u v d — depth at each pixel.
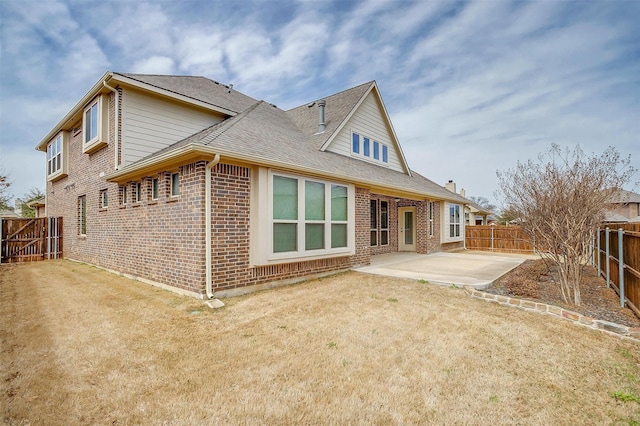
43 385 3.25
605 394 3.21
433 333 4.66
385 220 15.09
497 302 6.16
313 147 10.93
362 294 6.84
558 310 5.38
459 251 17.64
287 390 3.21
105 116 10.05
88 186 11.66
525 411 2.93
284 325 5.00
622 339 4.51
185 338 4.50
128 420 2.73
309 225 8.23
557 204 6.48
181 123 10.90
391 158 15.91
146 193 8.16
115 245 9.73
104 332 4.70
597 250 10.48
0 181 18.23
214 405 2.96
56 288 7.60
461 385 3.32
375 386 3.28
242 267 6.88
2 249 12.77
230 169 6.73
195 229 6.45
